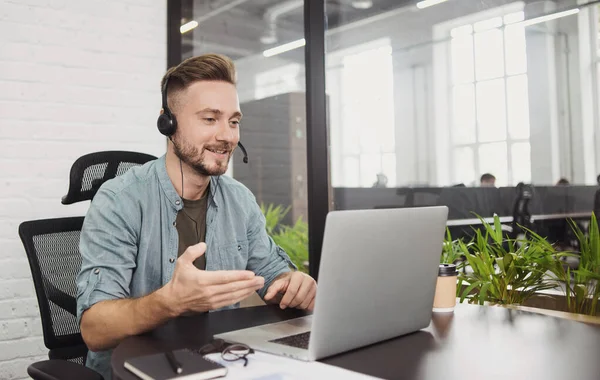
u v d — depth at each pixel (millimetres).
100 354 1409
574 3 1923
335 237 964
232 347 1020
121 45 2934
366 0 2428
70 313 1609
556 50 1968
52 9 2762
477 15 2168
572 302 1833
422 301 1184
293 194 2494
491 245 2012
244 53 2756
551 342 1100
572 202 1917
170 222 1534
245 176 2756
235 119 1512
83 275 1326
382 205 2367
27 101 2699
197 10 3016
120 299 1257
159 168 1559
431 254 1182
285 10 2537
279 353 1019
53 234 1651
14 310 2633
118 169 1768
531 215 2012
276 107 2576
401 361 984
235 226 1656
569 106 1928
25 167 2686
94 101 2859
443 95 2252
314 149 2375
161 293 1128
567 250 1925
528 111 2027
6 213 2637
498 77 2104
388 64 2371
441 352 1039
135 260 1486
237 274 1093
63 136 2777
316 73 2381
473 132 2162
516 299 1932
